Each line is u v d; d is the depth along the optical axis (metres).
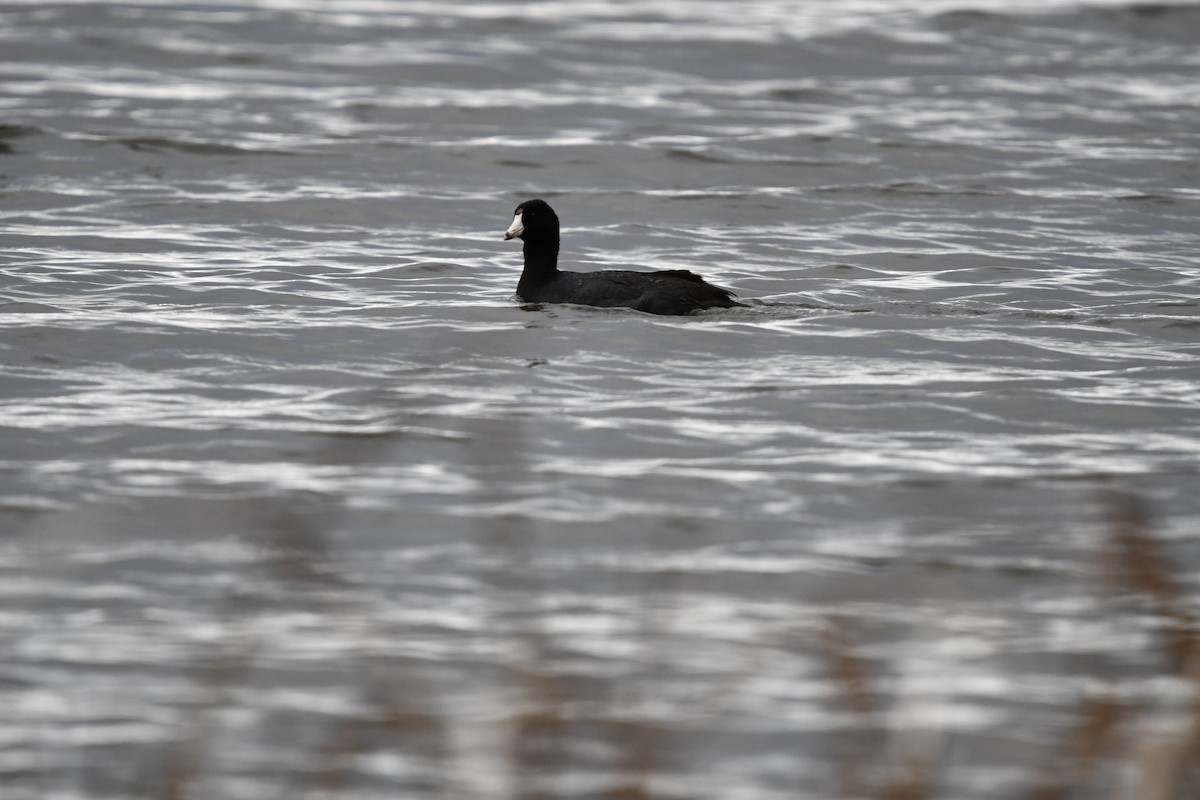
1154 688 17.25
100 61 68.50
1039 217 46.50
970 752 15.98
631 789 15.23
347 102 61.91
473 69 69.38
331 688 17.34
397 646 18.33
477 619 19.14
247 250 40.91
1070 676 17.61
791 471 24.31
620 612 19.36
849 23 81.12
